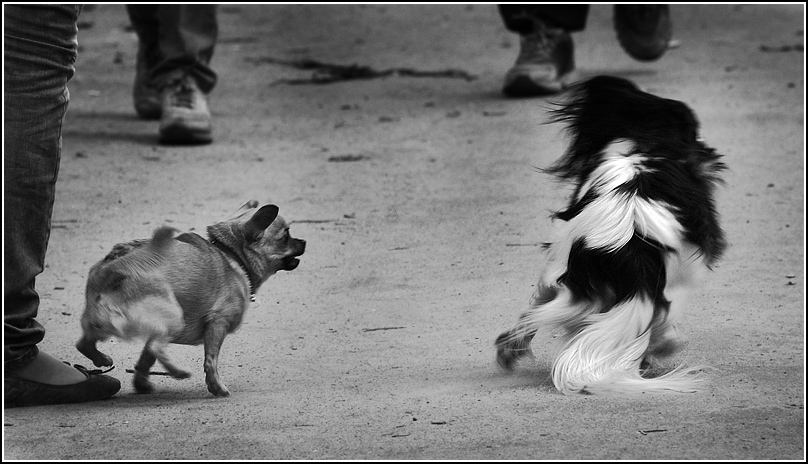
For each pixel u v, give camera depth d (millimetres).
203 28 19297
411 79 24406
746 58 25344
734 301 10594
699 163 8883
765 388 8039
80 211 14867
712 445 6840
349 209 14812
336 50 27781
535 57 21953
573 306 8492
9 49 7617
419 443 7012
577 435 7090
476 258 12531
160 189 16000
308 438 7164
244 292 8461
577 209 8664
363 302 11109
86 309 8180
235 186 16141
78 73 25297
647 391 8047
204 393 8469
